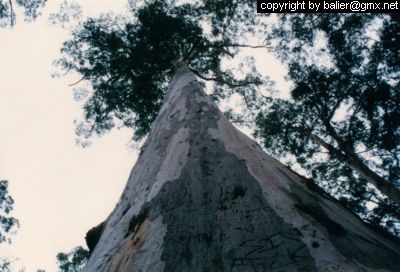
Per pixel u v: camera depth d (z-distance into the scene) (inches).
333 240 71.2
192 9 515.2
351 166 356.5
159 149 137.9
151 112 529.3
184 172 103.0
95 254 100.5
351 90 314.2
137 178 130.7
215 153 110.1
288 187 97.2
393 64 293.3
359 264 63.6
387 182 312.3
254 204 82.0
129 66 480.7
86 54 487.5
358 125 322.7
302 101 357.7
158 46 478.0
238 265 64.4
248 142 131.6
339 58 326.6
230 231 73.9
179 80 275.3
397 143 305.1
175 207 88.0
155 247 75.4
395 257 71.4
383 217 348.5
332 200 112.0
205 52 532.7
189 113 157.6
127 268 73.7
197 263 67.1
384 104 293.7
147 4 498.9
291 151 399.2
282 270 61.5
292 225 73.9
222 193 88.6
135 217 96.8
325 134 372.8
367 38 326.3
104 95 507.8
